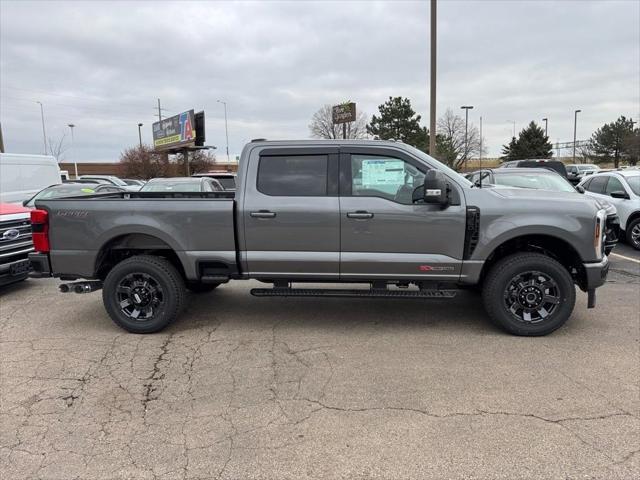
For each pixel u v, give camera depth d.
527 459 2.78
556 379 3.82
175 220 4.91
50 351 4.57
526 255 4.69
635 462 2.74
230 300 6.26
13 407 3.48
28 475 2.69
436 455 2.83
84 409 3.44
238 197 4.86
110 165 69.38
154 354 4.47
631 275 7.59
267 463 2.78
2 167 11.62
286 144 4.87
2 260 6.48
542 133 66.38
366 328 5.11
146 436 3.08
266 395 3.62
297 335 4.93
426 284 4.88
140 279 5.00
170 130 42.62
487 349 4.46
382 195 4.76
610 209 6.86
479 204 4.63
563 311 4.66
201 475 2.68
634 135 60.53
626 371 3.96
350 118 33.38
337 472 2.69
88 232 4.99
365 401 3.50
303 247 4.84
